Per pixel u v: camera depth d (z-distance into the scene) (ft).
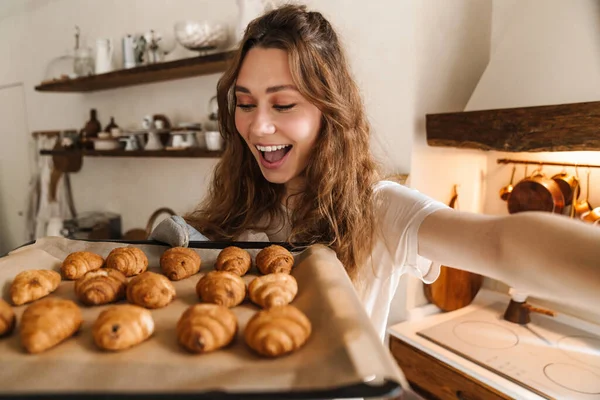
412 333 4.73
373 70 5.10
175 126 7.74
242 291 1.97
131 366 1.43
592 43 3.65
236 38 5.83
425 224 2.24
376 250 2.60
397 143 4.97
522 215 1.67
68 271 2.21
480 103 4.59
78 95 9.99
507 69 4.35
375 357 1.22
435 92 5.00
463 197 5.49
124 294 2.05
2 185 13.00
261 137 2.62
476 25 5.34
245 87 2.57
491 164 5.59
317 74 2.56
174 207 8.16
